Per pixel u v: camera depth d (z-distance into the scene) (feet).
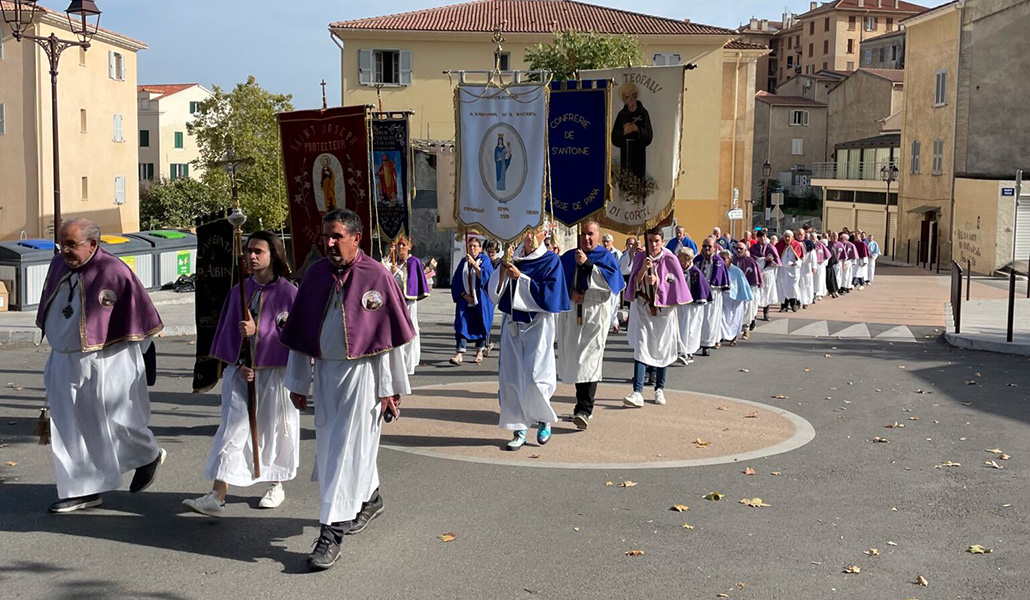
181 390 41.78
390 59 137.49
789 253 83.25
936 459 30.35
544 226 37.93
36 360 51.98
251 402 23.22
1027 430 34.71
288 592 19.12
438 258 102.42
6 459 29.12
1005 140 139.33
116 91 150.51
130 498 25.22
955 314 64.23
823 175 208.33
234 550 21.42
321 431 21.09
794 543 22.34
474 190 35.96
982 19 141.28
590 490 26.43
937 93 152.15
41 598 18.65
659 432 33.83
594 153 38.63
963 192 143.13
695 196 136.26
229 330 23.57
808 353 56.34
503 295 31.01
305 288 21.11
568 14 143.43
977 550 21.85
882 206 177.68
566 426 34.73
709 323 54.49
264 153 149.48
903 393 42.45
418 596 19.02
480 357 51.21
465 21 139.74
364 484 20.94
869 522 23.94
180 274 94.22
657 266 39.04
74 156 138.51
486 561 20.94
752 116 150.41
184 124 240.32
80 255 23.39
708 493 26.23
